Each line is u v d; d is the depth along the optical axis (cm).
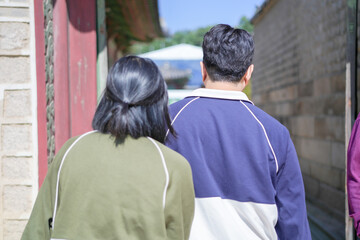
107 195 102
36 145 221
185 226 112
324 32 543
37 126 221
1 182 221
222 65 135
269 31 940
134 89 110
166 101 117
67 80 245
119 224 100
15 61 220
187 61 880
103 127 111
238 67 136
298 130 681
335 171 490
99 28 259
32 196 222
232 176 125
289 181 129
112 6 568
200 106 134
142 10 621
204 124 130
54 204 106
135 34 841
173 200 106
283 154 129
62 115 242
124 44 938
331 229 436
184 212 111
